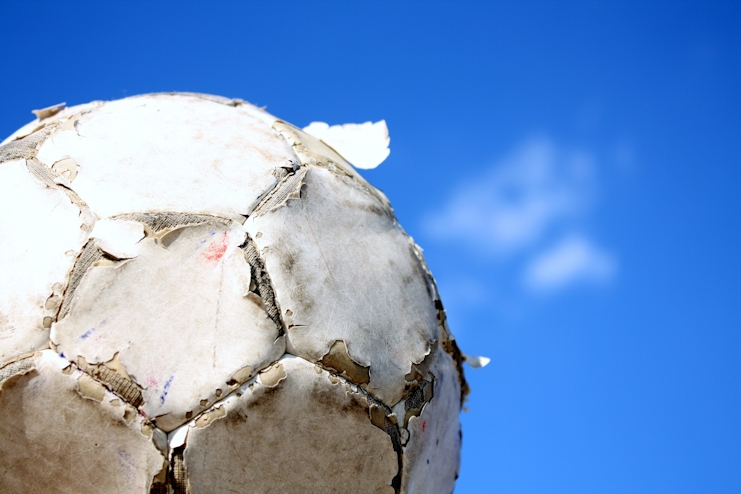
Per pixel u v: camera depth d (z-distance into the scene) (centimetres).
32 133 68
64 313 62
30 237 63
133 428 61
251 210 65
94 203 64
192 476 61
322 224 66
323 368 63
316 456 63
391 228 69
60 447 61
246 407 62
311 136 72
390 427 65
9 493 61
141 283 62
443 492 70
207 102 71
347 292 65
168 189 64
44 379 61
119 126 67
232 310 63
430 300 69
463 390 73
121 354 61
